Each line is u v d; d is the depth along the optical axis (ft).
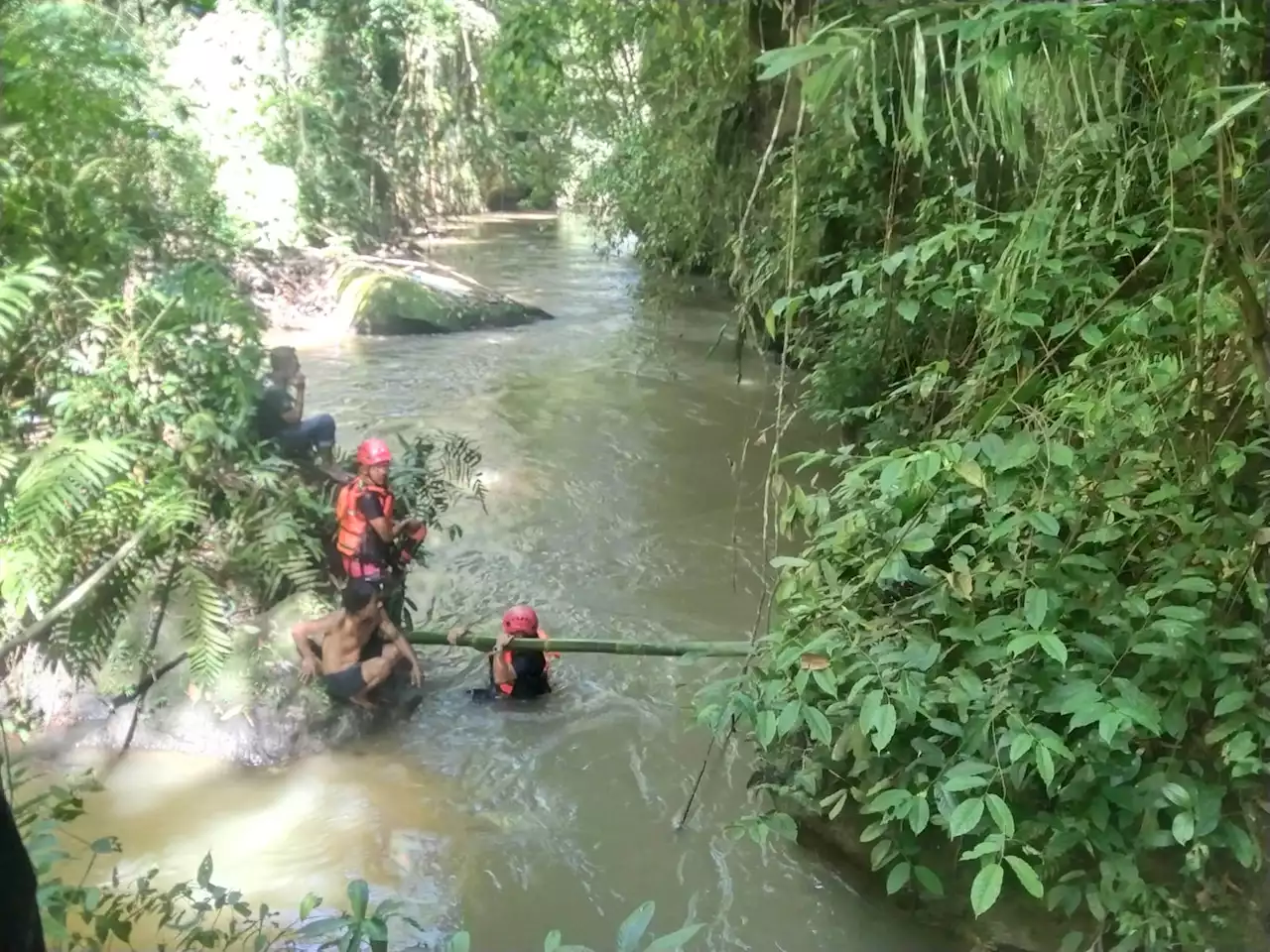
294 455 18.29
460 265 52.01
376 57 52.24
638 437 26.35
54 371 14.58
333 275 39.63
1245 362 9.13
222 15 42.34
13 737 12.90
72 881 10.78
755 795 12.50
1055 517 9.41
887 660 9.36
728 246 22.33
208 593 13.25
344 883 11.02
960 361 14.06
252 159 38.88
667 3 23.40
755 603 17.66
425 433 26.22
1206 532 8.98
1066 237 11.78
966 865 10.09
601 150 45.55
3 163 14.96
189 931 9.63
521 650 14.52
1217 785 8.29
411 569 18.83
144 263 18.48
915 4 8.93
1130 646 8.29
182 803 12.41
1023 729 8.25
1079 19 7.40
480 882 11.09
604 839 11.80
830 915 10.55
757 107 24.31
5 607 13.21
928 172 16.24
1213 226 8.76
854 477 10.69
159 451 13.58
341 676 14.03
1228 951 8.05
